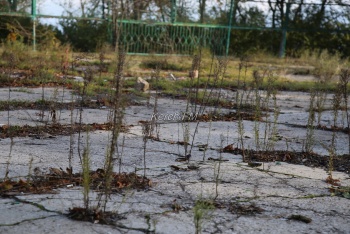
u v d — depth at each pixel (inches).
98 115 237.1
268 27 754.8
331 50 803.4
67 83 350.9
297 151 179.6
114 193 121.5
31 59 456.4
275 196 126.5
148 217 107.0
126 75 438.6
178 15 691.4
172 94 333.4
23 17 615.5
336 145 196.2
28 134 185.8
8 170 136.6
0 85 330.6
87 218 104.4
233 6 725.3
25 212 106.7
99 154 160.6
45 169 139.3
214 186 132.0
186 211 111.9
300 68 611.5
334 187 136.6
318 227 106.9
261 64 645.9
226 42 727.1
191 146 165.2
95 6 648.4
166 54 631.2
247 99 295.0
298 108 308.3
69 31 673.6
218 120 243.3
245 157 167.2
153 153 166.2
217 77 238.7
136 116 242.2
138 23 661.9
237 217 110.2
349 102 343.6
